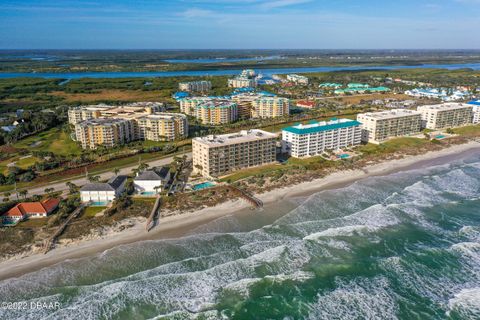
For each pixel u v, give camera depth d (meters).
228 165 180.75
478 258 110.62
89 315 88.88
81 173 182.62
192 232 126.69
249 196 154.75
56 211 139.25
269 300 94.44
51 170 184.75
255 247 117.00
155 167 174.12
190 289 97.69
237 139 185.62
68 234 122.25
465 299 93.81
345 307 92.50
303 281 101.44
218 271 104.56
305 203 149.62
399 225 130.62
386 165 198.75
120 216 134.50
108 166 193.12
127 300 93.62
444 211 140.88
